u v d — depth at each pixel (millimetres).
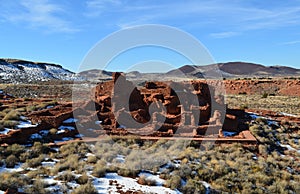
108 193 14680
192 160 19641
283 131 29812
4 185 13734
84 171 16516
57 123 23656
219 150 22031
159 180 16594
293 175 20234
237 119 27797
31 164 16938
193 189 15852
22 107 29562
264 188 17688
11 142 19453
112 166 17500
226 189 16797
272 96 73250
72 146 19984
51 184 14750
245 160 20906
